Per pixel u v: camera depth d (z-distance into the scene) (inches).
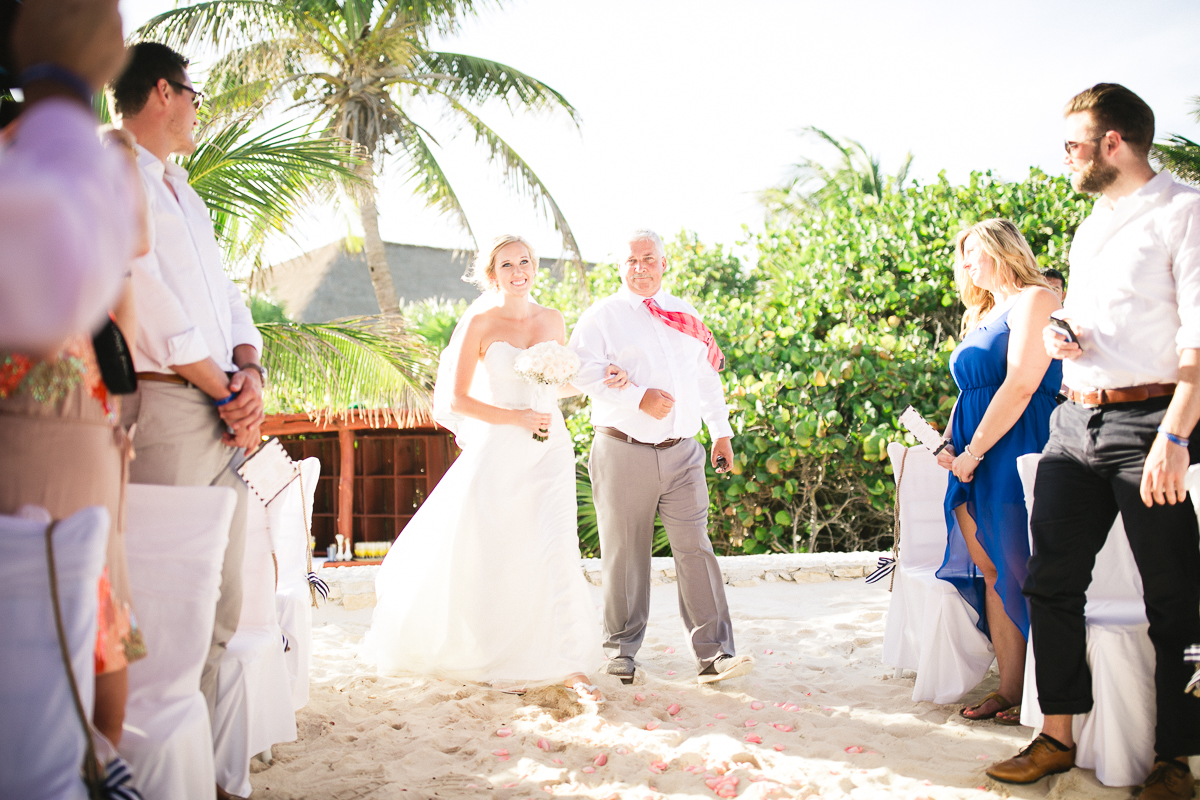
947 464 130.3
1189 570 94.2
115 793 56.0
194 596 80.4
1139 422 95.5
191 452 87.3
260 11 434.0
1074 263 104.5
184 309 90.1
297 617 131.7
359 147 283.7
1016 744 116.4
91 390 61.7
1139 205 96.3
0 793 52.9
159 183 88.9
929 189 396.8
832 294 376.5
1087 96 99.8
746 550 331.9
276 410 397.1
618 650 153.7
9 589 54.2
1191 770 99.0
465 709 132.5
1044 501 104.1
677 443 151.0
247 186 244.5
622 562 152.6
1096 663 101.6
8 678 53.5
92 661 56.2
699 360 166.6
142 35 415.2
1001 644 128.2
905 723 126.9
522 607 144.5
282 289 1110.4
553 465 148.7
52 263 38.8
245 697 98.2
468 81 498.3
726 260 488.1
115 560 64.9
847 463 319.9
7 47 71.4
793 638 184.1
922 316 381.4
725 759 110.4
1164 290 94.1
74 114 45.3
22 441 57.6
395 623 152.6
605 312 154.3
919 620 144.0
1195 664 92.8
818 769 109.0
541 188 502.0
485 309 153.7
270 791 101.2
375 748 116.9
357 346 287.3
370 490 453.7
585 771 109.2
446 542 149.7
